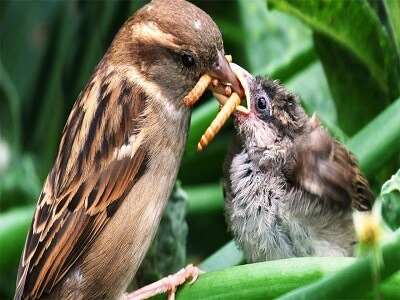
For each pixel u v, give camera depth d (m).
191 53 1.20
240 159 1.21
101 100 1.21
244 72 1.21
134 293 1.20
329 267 1.15
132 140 1.20
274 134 1.21
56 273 1.20
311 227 1.20
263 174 1.21
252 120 1.21
